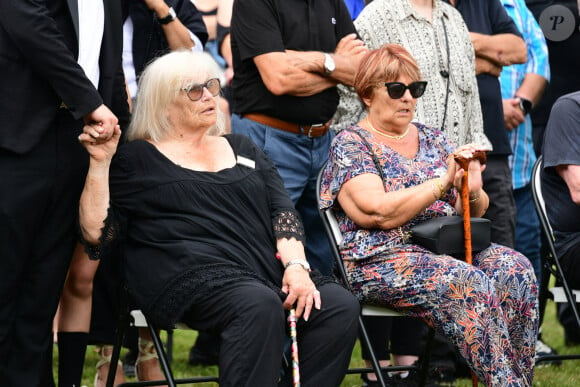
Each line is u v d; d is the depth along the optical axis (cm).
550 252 972
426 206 864
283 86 1000
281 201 859
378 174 901
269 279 820
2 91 776
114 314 938
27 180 789
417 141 940
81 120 819
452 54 1084
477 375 830
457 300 832
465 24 1124
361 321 880
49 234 816
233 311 752
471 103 1095
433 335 907
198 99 833
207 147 859
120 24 851
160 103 839
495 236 1168
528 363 876
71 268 866
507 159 1190
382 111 916
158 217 819
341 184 901
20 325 814
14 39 769
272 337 747
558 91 1371
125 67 1002
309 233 1062
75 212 827
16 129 779
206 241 807
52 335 845
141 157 830
